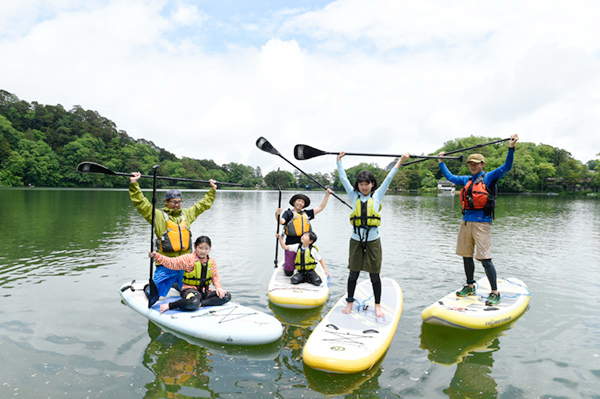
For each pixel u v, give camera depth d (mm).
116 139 99000
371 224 4121
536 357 3541
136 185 4398
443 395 2883
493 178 4617
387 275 6559
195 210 5227
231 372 3203
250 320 4105
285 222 6344
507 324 4379
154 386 2941
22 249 8352
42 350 3529
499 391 2945
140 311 4516
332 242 10297
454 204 31469
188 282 4609
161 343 3752
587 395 2887
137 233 10875
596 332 4141
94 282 5801
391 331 3902
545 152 103750
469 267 5004
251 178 125438
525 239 10984
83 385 2932
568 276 6570
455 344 3826
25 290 5355
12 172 73312
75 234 10594
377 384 3039
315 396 2842
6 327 4047
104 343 3715
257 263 7312
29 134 86188
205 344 3771
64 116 100750
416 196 55469
